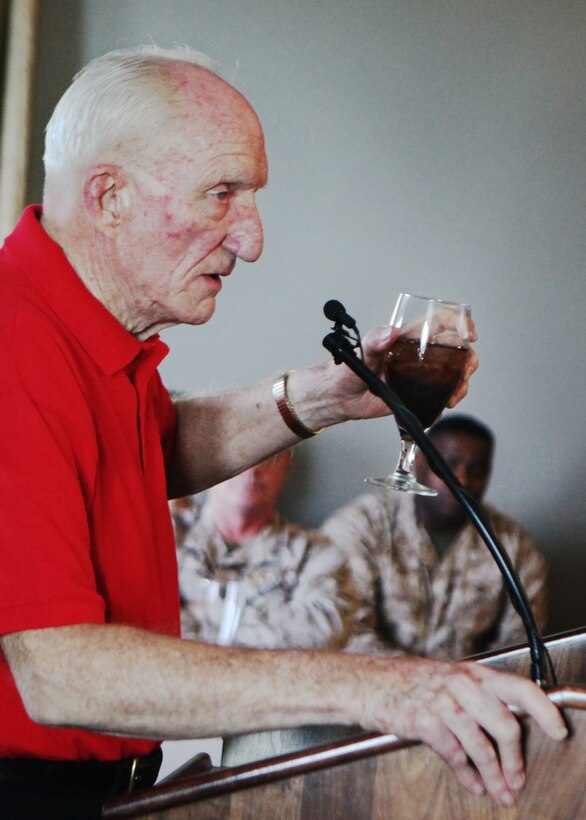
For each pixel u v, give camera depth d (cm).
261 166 181
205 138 174
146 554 181
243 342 641
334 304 169
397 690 126
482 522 143
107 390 178
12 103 594
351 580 463
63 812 170
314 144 638
